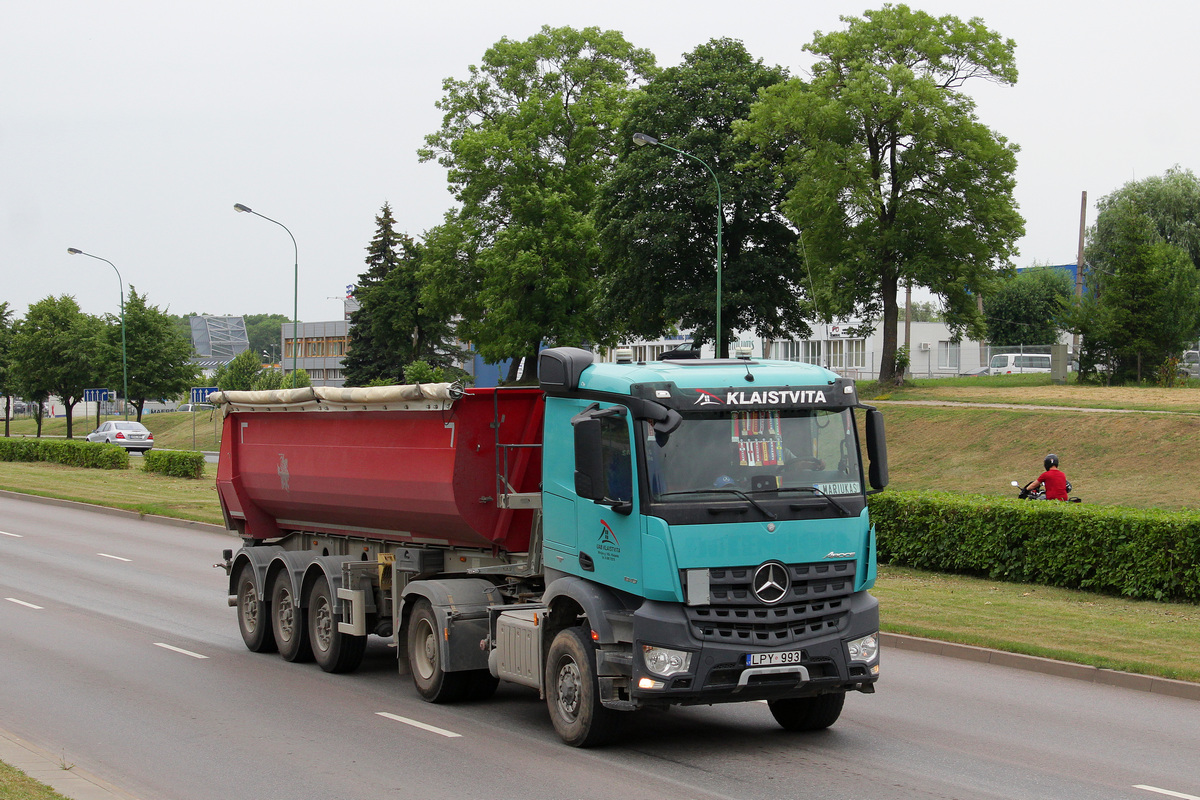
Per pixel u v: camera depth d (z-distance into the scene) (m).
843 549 8.59
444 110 61.28
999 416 38.88
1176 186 66.75
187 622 15.46
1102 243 67.81
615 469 8.57
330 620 12.24
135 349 69.50
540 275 55.06
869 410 9.01
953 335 52.22
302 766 8.37
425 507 11.03
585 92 58.75
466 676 10.59
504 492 10.50
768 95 48.56
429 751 8.81
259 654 13.48
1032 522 16.62
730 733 9.45
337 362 113.75
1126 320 48.16
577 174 57.09
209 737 9.29
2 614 15.64
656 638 8.17
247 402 14.11
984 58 47.34
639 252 51.25
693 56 52.84
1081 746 8.95
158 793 7.68
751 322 53.66
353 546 13.25
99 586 18.61
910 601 15.62
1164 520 14.95
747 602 8.27
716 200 49.56
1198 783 7.88
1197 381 48.22
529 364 57.31
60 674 11.81
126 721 9.85
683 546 8.17
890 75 46.12
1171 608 14.56
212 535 27.17
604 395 8.82
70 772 7.84
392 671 12.58
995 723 9.77
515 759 8.55
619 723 8.77
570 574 9.23
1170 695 10.97
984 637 13.20
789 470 8.60
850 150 47.38
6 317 80.88
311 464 12.92
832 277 48.34
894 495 18.92
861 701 10.70
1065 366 50.56
